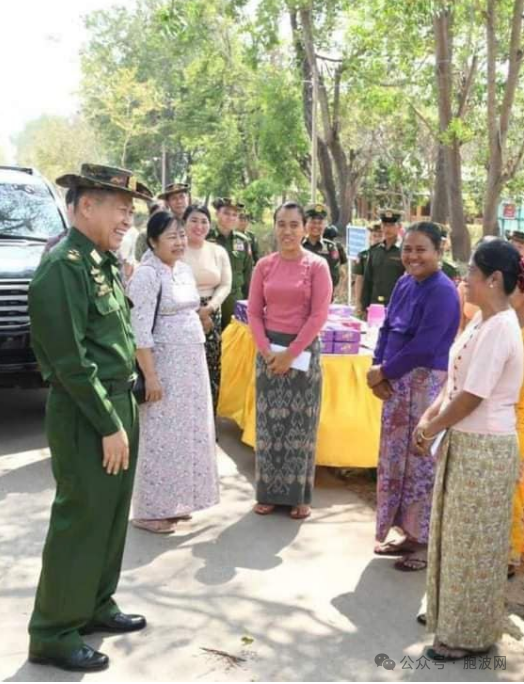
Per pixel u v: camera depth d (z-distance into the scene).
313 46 17.55
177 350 4.14
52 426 2.82
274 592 3.58
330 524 4.39
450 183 12.45
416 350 3.68
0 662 2.99
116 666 2.98
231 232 6.93
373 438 4.93
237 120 28.12
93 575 2.91
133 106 36.44
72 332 2.68
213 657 3.06
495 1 10.26
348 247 10.77
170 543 4.09
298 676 2.95
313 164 18.66
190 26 14.12
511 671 3.02
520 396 3.68
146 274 4.02
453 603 3.00
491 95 10.55
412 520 3.82
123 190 2.79
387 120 21.75
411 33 13.05
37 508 4.50
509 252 2.85
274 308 4.35
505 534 2.99
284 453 4.40
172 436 4.18
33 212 6.81
